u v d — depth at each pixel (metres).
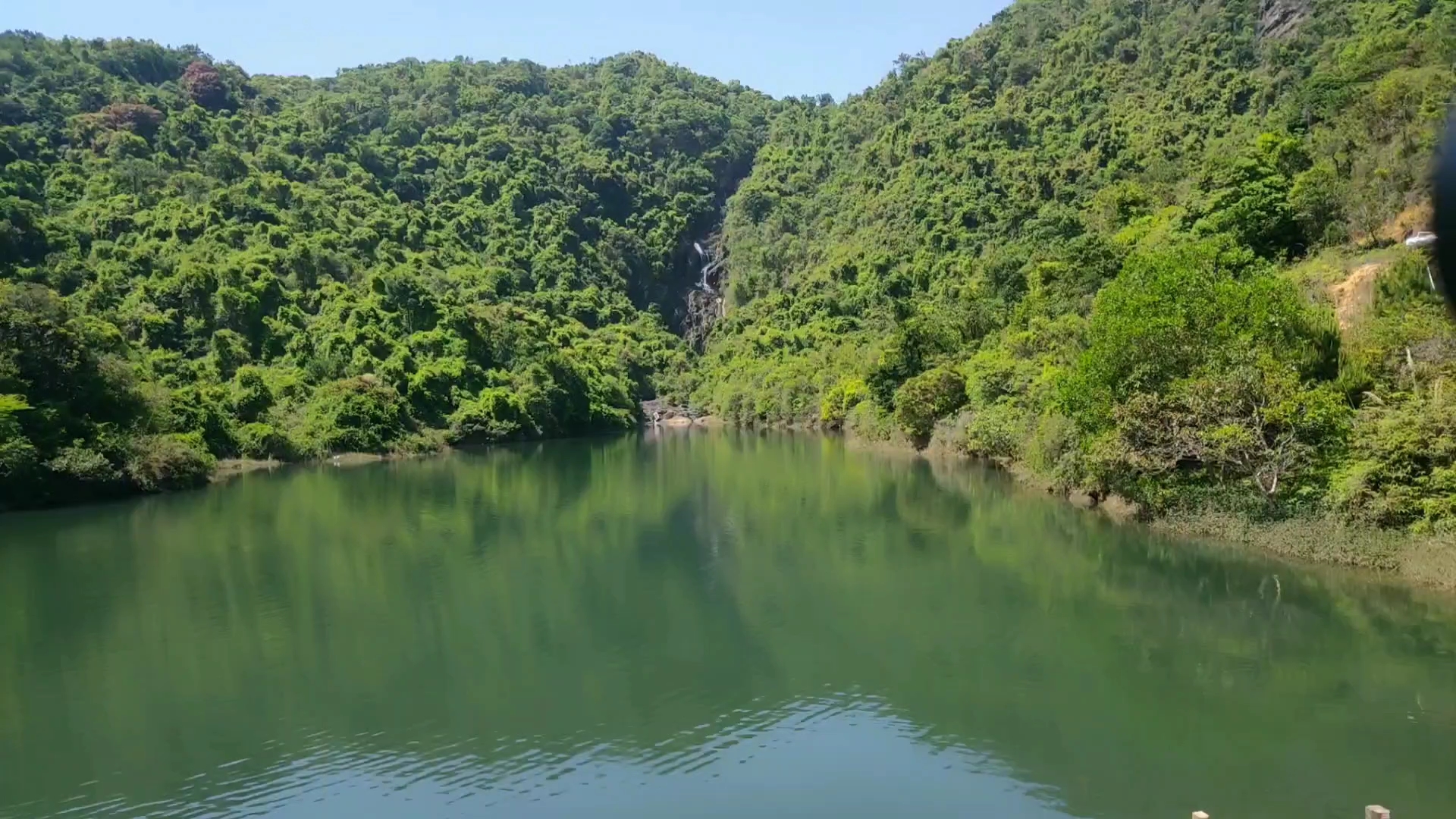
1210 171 57.06
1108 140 92.75
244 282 74.94
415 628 25.33
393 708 19.95
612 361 104.81
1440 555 24.30
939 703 19.69
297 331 75.06
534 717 19.39
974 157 102.69
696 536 36.91
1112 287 36.78
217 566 32.22
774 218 134.25
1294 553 28.08
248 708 20.05
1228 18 100.12
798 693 20.41
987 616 25.44
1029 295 64.19
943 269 91.31
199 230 81.81
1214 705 19.12
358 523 40.19
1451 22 57.78
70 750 18.08
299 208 94.25
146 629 25.44
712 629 24.88
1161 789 15.78
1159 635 23.34
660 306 135.00
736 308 123.69
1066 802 15.41
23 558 33.62
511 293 108.94
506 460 67.25
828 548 34.31
